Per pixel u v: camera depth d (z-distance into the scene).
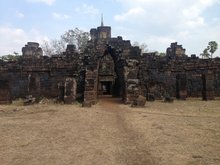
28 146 10.84
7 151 10.20
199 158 9.31
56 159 9.28
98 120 16.36
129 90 25.25
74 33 55.19
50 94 31.03
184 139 11.81
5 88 27.00
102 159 9.27
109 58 34.72
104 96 32.88
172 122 15.83
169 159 9.19
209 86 30.62
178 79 31.00
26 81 31.20
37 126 14.60
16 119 16.92
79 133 12.97
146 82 31.14
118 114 18.73
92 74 26.58
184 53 41.62
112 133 12.96
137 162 8.94
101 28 43.50
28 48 39.91
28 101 25.66
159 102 27.34
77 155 9.70
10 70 31.28
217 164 8.71
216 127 14.37
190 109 21.86
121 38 33.53
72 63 31.55
